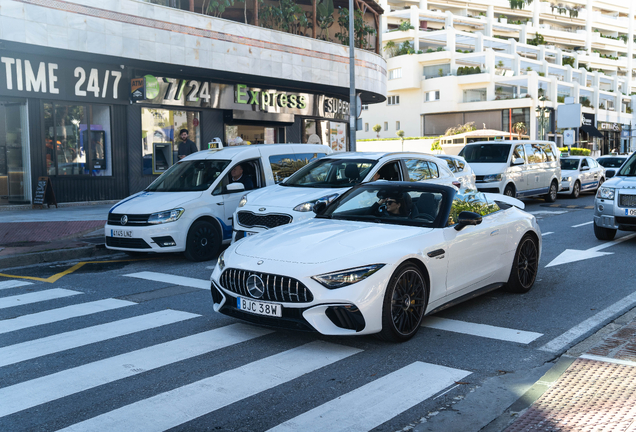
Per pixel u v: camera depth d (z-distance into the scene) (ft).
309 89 80.12
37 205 51.26
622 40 321.52
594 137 254.88
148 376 14.02
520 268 21.91
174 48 57.52
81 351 15.94
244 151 33.19
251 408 12.16
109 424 11.46
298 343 16.37
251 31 65.26
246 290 15.98
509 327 17.84
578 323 18.19
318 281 15.05
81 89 54.34
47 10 47.67
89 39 50.67
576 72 252.01
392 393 12.84
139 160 60.03
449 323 18.29
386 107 241.96
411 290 16.52
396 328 15.97
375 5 90.89
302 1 82.17
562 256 30.30
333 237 16.88
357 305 14.99
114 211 30.53
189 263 29.84
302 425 11.34
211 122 68.18
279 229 18.76
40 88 51.24
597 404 11.72
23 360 15.29
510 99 211.82
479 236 19.29
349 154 31.19
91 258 31.96
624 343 15.69
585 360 14.42
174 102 62.64
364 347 15.98
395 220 18.67
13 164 51.55
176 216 29.45
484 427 11.13
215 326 18.16
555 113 224.94
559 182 64.64
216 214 31.01
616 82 276.62
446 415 11.71
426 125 232.94
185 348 16.06
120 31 52.90
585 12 303.68
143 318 19.21
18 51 49.26
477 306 20.40
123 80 57.82
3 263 29.27
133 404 12.40
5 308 20.89
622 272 26.03
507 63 227.81
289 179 30.58
